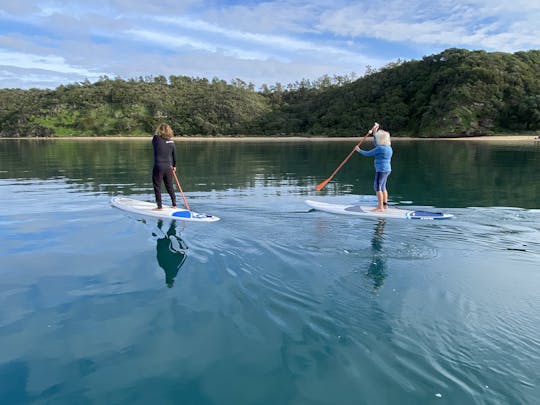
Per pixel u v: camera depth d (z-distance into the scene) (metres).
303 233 5.71
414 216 6.78
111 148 31.14
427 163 16.66
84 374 2.54
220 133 71.62
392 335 2.95
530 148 26.45
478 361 2.62
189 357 2.72
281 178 12.53
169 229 5.94
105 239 5.44
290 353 2.75
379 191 7.22
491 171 13.66
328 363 2.64
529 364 2.58
